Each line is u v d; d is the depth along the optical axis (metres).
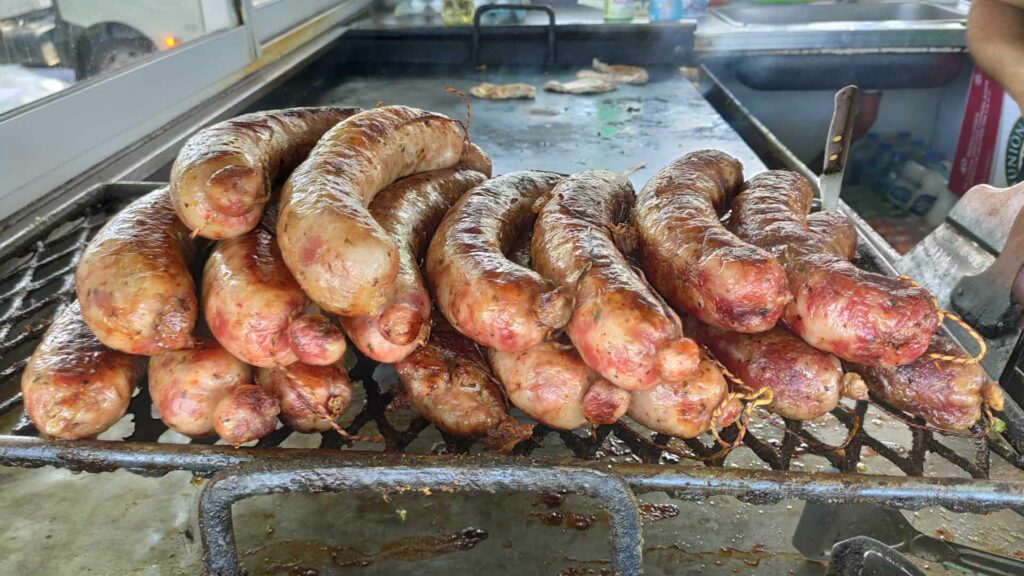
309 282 0.27
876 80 1.26
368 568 0.40
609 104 1.03
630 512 0.27
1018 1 0.63
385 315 0.28
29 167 0.55
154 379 0.30
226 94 0.84
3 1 0.55
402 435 0.33
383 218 0.35
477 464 0.27
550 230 0.33
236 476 0.27
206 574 0.28
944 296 0.61
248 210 0.29
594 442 0.32
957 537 0.41
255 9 0.97
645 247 0.34
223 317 0.28
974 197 0.61
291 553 0.40
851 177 1.47
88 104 0.61
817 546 0.37
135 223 0.32
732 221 0.38
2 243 0.50
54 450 0.28
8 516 0.42
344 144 0.34
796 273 0.31
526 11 1.33
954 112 1.37
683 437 0.31
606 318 0.27
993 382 0.30
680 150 0.83
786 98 1.36
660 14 1.23
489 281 0.29
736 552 0.40
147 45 0.73
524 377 0.31
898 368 0.31
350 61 1.25
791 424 0.33
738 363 0.32
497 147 0.86
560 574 0.39
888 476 0.27
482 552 0.40
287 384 0.30
